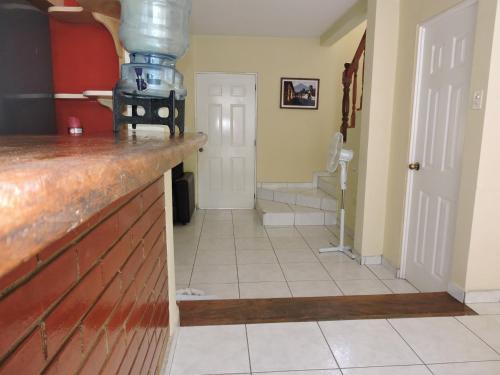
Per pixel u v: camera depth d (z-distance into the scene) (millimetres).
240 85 4965
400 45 2791
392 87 2891
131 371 1021
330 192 4688
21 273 452
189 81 4781
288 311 2059
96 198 373
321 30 4539
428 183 2523
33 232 262
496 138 1975
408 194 2744
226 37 4828
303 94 5031
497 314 2014
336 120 5141
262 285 2727
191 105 4871
